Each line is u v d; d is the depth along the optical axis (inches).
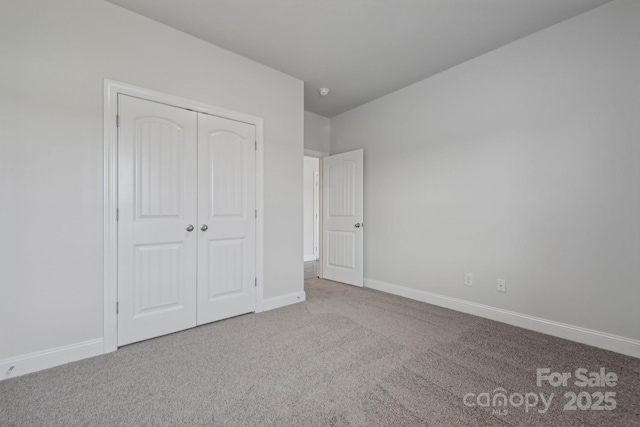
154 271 86.2
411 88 129.1
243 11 82.1
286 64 111.7
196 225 94.5
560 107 87.1
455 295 113.5
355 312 109.8
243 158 105.7
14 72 66.2
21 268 67.0
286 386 62.1
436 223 119.7
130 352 77.5
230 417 52.6
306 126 161.8
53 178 70.6
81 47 74.3
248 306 107.4
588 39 82.0
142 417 52.6
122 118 80.4
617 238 77.8
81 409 54.6
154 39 86.0
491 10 81.7
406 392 60.1
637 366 70.4
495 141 101.7
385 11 82.0
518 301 96.3
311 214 246.4
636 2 74.7
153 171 85.7
